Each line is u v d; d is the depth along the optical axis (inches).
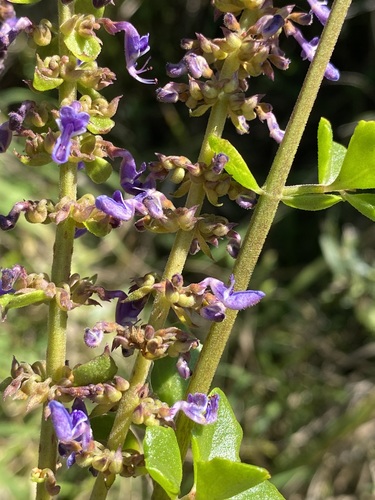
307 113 4.1
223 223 4.2
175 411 4.1
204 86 4.1
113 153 4.2
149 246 16.5
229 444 4.2
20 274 4.0
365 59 17.9
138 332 4.1
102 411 4.2
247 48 4.1
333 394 14.2
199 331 14.6
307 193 4.2
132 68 4.2
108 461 4.0
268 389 14.4
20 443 12.1
